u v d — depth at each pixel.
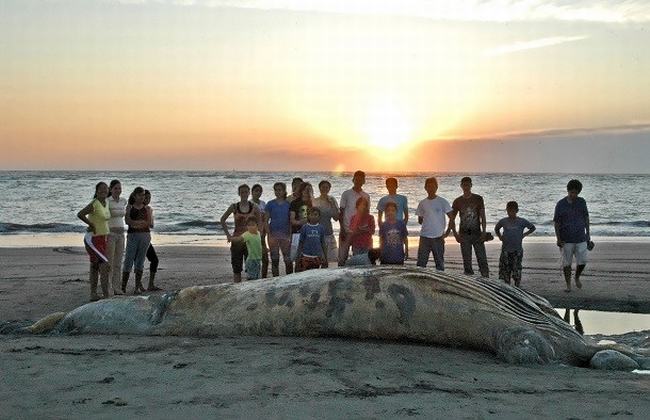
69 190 76.62
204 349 7.89
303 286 8.83
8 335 9.27
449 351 8.09
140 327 9.17
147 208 14.45
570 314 12.61
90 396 5.85
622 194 80.75
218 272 17.75
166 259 21.48
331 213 14.04
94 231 12.62
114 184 13.94
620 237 34.47
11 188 79.12
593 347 8.00
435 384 6.44
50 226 40.25
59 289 14.57
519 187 95.25
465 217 14.66
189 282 15.88
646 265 19.67
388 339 8.45
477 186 98.19
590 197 75.50
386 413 5.43
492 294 8.44
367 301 8.45
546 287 15.05
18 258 21.73
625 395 6.13
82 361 7.24
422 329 8.27
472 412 5.50
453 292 8.31
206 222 44.12
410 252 23.69
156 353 7.69
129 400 5.73
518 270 14.66
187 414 5.32
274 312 8.74
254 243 13.41
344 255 13.30
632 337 9.73
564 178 131.75
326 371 6.84
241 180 107.00
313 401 5.73
